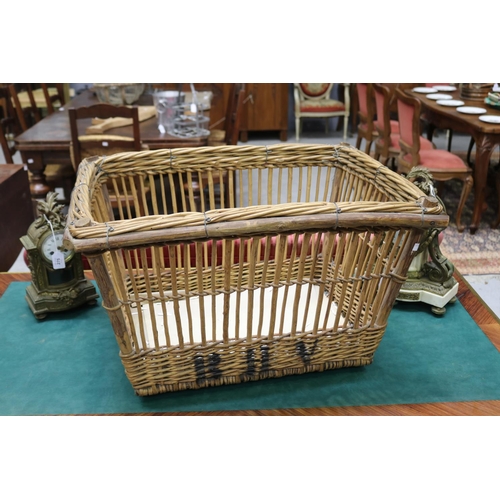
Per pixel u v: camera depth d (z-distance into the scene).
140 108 3.79
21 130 4.00
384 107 4.02
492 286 2.96
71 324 2.05
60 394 1.70
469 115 3.71
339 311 1.66
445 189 4.70
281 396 1.70
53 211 1.94
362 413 1.63
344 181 2.38
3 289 2.28
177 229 1.34
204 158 2.06
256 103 5.88
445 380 1.78
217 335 1.81
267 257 1.48
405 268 1.60
